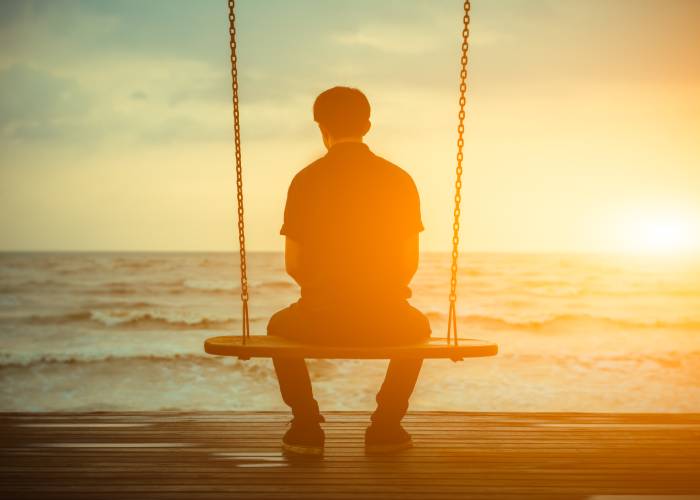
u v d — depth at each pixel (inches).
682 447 156.2
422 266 2849.4
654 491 126.4
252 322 1326.3
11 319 1358.3
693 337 1138.7
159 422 179.2
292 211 129.8
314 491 124.7
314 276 129.3
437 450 151.5
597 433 168.7
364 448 152.6
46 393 738.8
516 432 168.6
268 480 130.9
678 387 732.7
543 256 4050.2
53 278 2299.5
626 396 688.4
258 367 845.8
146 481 130.9
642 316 1412.4
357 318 124.5
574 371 812.0
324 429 169.6
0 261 3228.3
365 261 127.0
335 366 837.8
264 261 3361.2
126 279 2263.8
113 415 187.8
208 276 2383.1
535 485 129.0
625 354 938.1
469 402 655.8
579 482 131.0
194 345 1033.5
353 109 131.9
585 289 1998.0
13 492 125.0
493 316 1396.4
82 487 127.6
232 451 150.9
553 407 638.5
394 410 148.1
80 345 1048.8
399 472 135.6
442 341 129.3
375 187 127.8
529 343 1066.1
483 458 145.8
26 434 166.7
